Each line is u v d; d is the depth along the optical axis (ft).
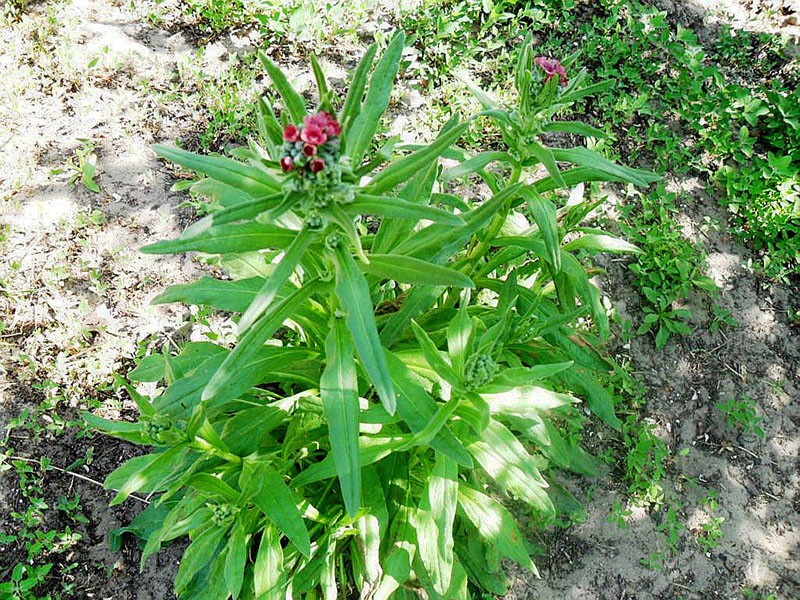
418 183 1.51
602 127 2.72
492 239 1.71
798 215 2.54
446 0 2.86
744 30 3.06
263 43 2.71
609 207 2.57
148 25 2.70
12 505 1.90
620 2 2.96
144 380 1.68
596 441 2.20
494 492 1.97
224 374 1.16
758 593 2.06
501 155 1.54
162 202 2.35
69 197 2.31
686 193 2.66
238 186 1.17
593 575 2.03
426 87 2.71
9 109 2.42
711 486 2.20
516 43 2.87
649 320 2.38
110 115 2.47
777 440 2.29
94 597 1.83
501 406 1.37
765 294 2.52
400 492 1.68
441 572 1.44
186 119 2.51
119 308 2.17
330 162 1.07
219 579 1.58
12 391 2.02
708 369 2.38
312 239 1.16
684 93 2.82
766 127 2.84
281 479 1.40
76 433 2.00
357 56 2.75
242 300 1.43
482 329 1.66
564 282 1.68
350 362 1.26
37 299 2.14
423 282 1.23
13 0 2.64
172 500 1.81
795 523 2.17
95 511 1.92
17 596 1.77
